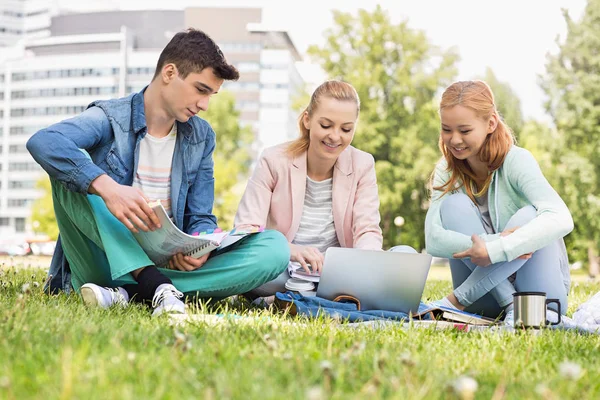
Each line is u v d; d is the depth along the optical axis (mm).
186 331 2152
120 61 66000
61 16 79625
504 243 3012
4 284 3639
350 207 3676
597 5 25641
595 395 1587
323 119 3461
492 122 3285
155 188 3334
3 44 88312
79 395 1317
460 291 3225
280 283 3449
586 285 6613
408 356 1793
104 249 2943
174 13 73812
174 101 3199
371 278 3139
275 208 3684
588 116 25203
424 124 26203
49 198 42281
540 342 2357
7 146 67125
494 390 1611
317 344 2080
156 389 1424
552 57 26031
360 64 26562
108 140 3229
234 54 68375
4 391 1323
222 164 34094
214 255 3227
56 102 66625
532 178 3229
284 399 1377
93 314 2451
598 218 24609
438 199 3434
